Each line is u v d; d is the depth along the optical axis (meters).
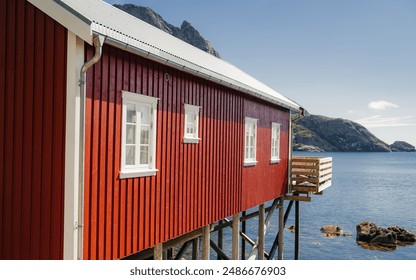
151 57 7.48
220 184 11.08
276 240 16.44
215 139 10.77
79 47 6.29
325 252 25.53
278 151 15.46
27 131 6.56
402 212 40.84
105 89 6.91
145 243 7.98
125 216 7.42
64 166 6.24
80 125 6.27
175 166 8.97
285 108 16.27
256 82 16.22
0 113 6.78
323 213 40.28
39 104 6.46
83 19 5.90
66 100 6.23
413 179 78.94
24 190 6.57
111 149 7.05
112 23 7.32
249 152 13.01
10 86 6.72
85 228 6.51
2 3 6.84
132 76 7.55
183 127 9.27
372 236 27.73
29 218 6.52
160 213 8.45
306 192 16.70
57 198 6.29
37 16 6.52
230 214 11.73
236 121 11.98
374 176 86.06
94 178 6.69
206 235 10.52
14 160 6.66
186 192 9.44
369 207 44.09
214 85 10.70
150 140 8.11
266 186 14.35
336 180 76.12
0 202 6.76
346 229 32.09
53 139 6.34
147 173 7.98
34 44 6.54
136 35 7.66
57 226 6.27
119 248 7.27
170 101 8.74
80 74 6.29
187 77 9.41
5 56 6.77
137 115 7.71
